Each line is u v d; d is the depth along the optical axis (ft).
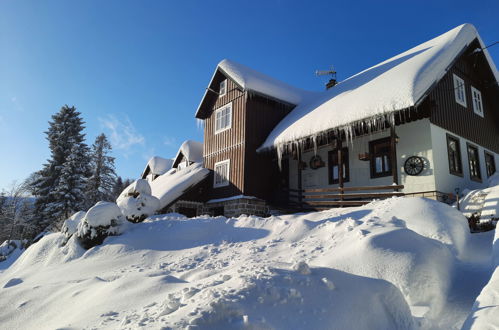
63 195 87.76
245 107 56.24
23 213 99.76
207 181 60.75
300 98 64.23
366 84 46.70
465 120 47.62
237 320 8.75
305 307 9.98
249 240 27.73
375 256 15.96
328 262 17.19
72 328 12.61
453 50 43.78
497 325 9.08
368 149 46.52
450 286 16.42
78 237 33.22
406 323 11.48
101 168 112.98
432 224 22.97
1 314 18.35
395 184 36.06
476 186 45.52
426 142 40.16
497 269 13.34
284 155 57.21
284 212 52.60
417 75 38.06
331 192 50.26
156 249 28.91
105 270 25.72
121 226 34.09
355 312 10.50
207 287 11.98
